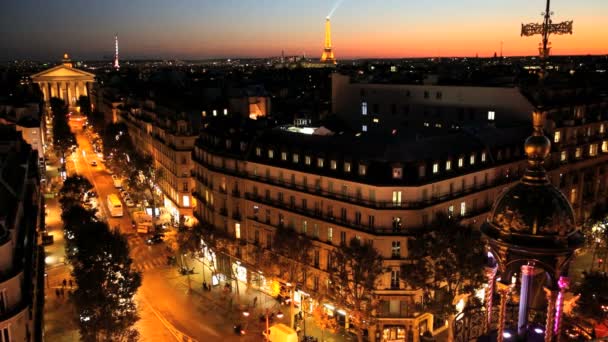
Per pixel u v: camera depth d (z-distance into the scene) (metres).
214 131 133.38
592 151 146.38
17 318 67.00
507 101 134.62
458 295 93.62
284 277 105.56
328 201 103.31
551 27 22.25
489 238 22.62
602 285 87.69
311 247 104.38
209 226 126.12
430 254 88.31
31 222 92.31
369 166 96.75
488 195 109.81
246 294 118.56
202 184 137.75
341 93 176.25
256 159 117.19
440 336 100.56
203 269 125.00
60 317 105.31
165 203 179.12
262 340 98.38
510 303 32.69
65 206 148.62
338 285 101.81
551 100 135.88
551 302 22.27
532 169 22.12
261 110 199.12
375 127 166.25
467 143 109.25
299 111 199.00
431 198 97.50
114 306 83.62
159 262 135.75
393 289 96.25
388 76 185.00
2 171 91.50
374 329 95.12
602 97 153.25
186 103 184.88
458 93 145.00
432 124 152.00
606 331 86.75
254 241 119.06
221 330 102.19
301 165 108.62
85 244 89.06
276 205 112.38
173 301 114.38
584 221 138.50
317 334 101.81
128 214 175.12
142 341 97.38
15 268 67.62
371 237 95.81
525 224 21.45
